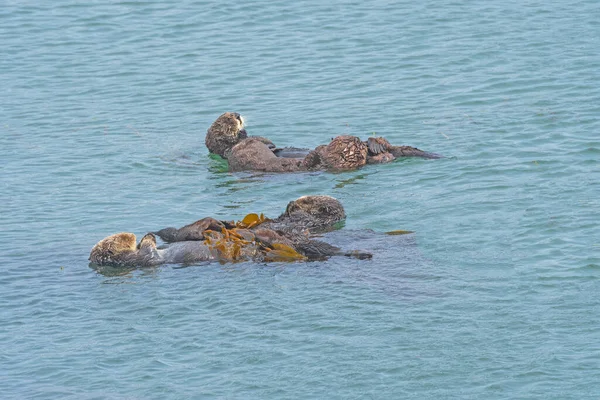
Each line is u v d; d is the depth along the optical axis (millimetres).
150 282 22484
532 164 29891
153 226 27047
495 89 39250
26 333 20016
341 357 18141
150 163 33375
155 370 18109
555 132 33125
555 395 16531
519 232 24375
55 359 18750
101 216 28047
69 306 21391
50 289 22469
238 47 48062
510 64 42562
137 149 35031
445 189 28391
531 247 23328
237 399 16938
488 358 17859
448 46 46125
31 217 28062
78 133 37031
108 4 56562
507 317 19516
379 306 20281
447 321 19438
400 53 45625
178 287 22047
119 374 18031
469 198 27312
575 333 18703
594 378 17000
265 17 53062
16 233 26734
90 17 54031
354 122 36625
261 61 45719
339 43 47844
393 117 36781
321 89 41156
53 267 24031
